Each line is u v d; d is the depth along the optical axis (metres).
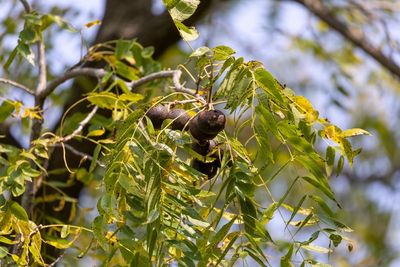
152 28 10.40
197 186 5.25
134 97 6.35
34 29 7.12
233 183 4.86
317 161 4.95
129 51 7.75
